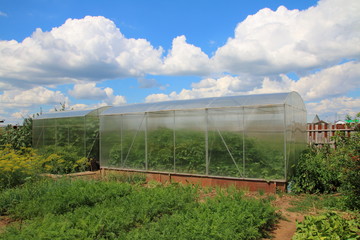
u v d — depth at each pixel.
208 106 11.30
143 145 13.20
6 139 19.81
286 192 9.80
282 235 6.33
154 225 6.16
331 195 9.33
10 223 7.26
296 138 11.41
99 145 15.89
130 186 9.11
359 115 7.58
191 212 6.73
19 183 10.81
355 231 5.86
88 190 8.30
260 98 10.58
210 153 11.18
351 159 7.24
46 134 18.19
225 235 5.38
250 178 10.29
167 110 12.35
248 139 10.42
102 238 5.43
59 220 6.33
